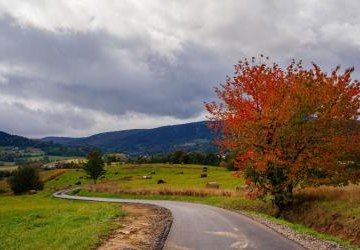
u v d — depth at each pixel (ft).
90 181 417.90
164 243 57.16
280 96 100.32
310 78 98.22
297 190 111.86
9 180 397.19
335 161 95.71
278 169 100.53
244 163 103.24
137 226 75.92
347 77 96.73
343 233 75.92
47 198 248.73
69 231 66.64
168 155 619.26
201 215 98.73
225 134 107.24
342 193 95.04
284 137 96.73
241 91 105.70
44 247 54.13
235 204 136.46
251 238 61.41
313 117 97.55
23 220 102.27
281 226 76.07
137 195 215.92
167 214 102.63
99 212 104.12
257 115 101.35
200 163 563.48
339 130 96.73
